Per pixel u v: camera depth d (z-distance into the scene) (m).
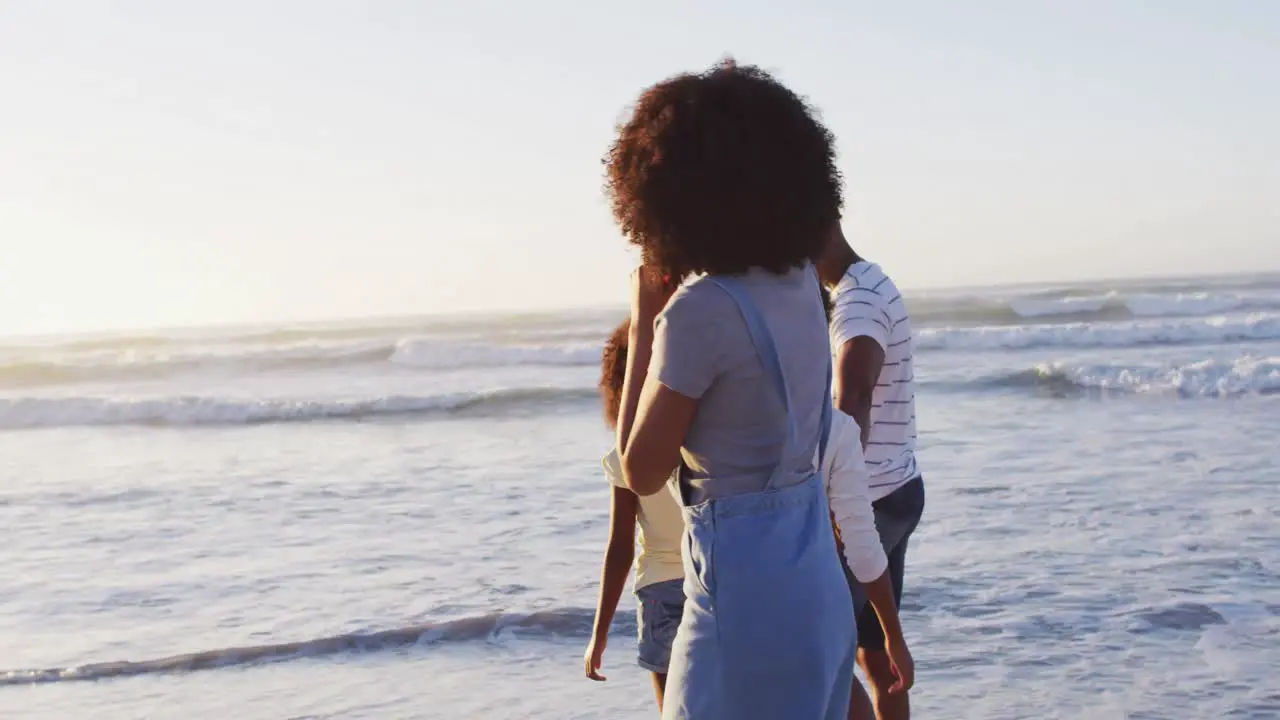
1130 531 7.48
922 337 25.14
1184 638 5.38
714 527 2.00
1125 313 34.69
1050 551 7.02
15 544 8.40
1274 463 9.91
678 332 1.98
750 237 1.97
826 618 2.00
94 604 6.64
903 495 2.97
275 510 9.45
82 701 5.04
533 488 10.04
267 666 5.45
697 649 2.01
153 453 14.03
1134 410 14.25
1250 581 6.23
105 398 18.58
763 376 1.98
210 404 18.17
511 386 21.42
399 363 27.09
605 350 2.89
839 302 2.82
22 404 18.36
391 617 6.09
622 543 2.84
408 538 8.09
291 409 17.92
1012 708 4.63
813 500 2.05
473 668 5.34
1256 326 24.81
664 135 1.98
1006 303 34.97
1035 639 5.44
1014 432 12.55
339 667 5.40
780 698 1.97
